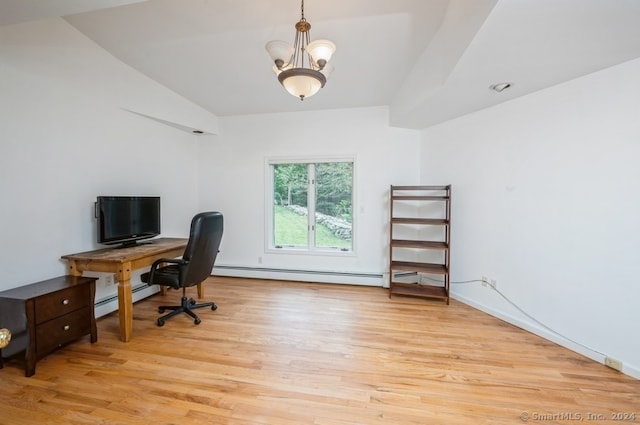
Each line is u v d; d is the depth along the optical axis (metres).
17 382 1.88
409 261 3.94
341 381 1.92
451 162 3.54
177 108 3.68
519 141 2.73
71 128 2.60
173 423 1.56
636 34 1.64
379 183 4.01
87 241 2.77
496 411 1.65
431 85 2.61
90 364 2.10
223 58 2.88
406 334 2.59
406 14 2.21
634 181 1.97
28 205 2.29
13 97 2.18
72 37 2.56
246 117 4.34
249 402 1.72
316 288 3.91
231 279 4.34
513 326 2.77
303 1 2.05
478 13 1.62
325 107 4.03
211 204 4.49
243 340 2.47
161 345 2.38
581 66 2.06
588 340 2.23
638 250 1.96
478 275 3.21
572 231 2.33
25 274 2.27
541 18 1.50
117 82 2.99
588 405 1.71
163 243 3.23
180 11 2.21
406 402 1.72
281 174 4.41
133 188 3.29
